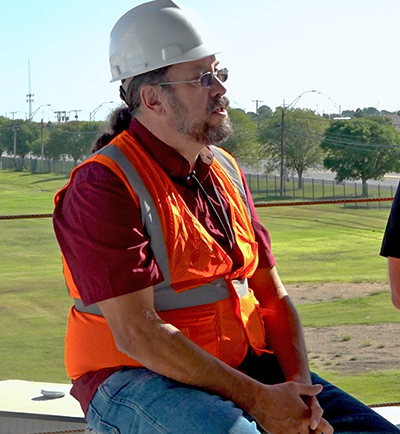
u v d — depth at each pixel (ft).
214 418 5.36
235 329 6.32
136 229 5.86
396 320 81.35
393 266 7.16
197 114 6.35
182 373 5.66
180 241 6.00
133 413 5.69
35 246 159.63
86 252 5.82
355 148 231.91
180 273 6.03
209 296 6.21
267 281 7.09
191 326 6.10
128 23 6.51
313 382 6.81
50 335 79.25
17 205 204.54
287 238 168.25
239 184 7.13
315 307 95.09
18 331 81.76
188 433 5.38
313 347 68.54
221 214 6.61
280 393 5.78
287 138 240.12
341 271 131.13
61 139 261.65
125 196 5.90
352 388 51.57
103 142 6.86
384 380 53.42
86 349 6.15
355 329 77.05
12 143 287.48
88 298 5.84
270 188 215.51
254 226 7.15
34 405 11.19
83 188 5.97
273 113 247.09
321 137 241.35
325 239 167.12
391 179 234.99
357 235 171.32
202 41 6.44
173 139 6.44
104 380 6.05
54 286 119.55
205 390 5.71
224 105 6.50
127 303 5.73
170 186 6.15
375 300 98.22
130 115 6.75
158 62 6.32
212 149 7.18
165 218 5.99
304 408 5.78
